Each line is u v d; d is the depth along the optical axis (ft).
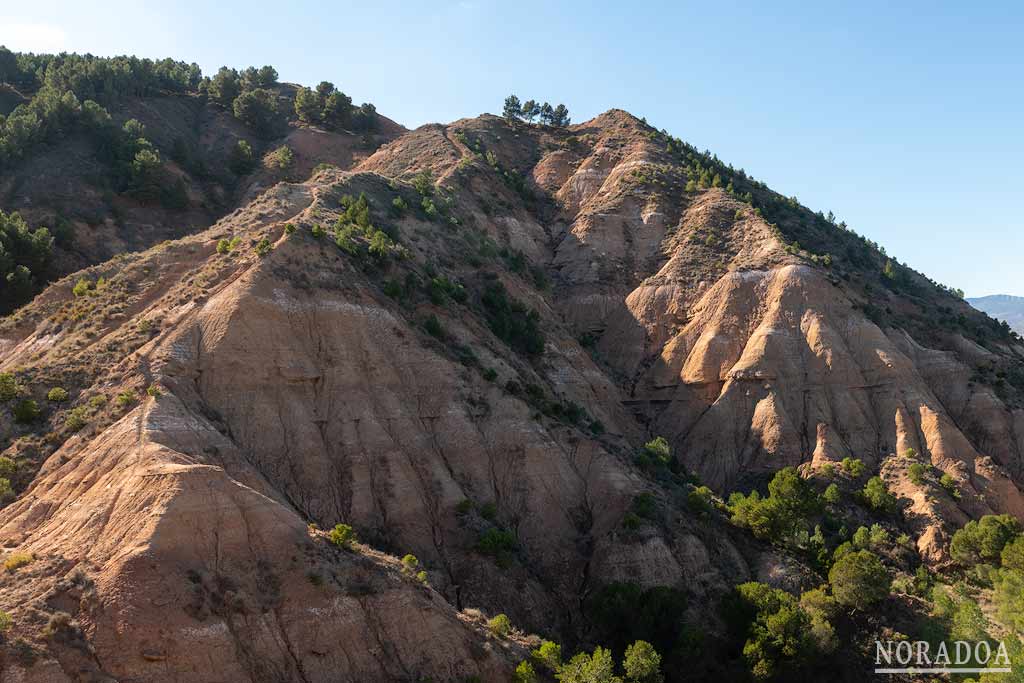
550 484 202.39
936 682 168.35
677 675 159.33
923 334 338.34
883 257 428.97
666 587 176.96
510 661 138.62
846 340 303.89
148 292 211.20
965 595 207.72
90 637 109.70
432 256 289.33
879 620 190.70
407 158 447.83
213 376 181.37
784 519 215.92
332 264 224.33
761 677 158.61
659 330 335.88
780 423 279.08
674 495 221.25
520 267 348.79
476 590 167.43
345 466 180.04
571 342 304.71
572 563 189.16
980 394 296.71
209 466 135.95
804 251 347.77
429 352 215.10
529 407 221.05
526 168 474.49
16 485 152.05
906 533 241.55
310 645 122.01
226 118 513.45
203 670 111.14
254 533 130.72
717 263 349.00
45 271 303.48
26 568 120.06
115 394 170.30
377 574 137.08
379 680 123.65
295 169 463.42
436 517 180.55
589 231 386.93
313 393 192.44
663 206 397.19
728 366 306.14
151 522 123.24
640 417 312.09
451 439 200.03
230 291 198.08
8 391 171.63
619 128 495.41
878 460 270.46
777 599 177.99
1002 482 258.37
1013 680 156.97
